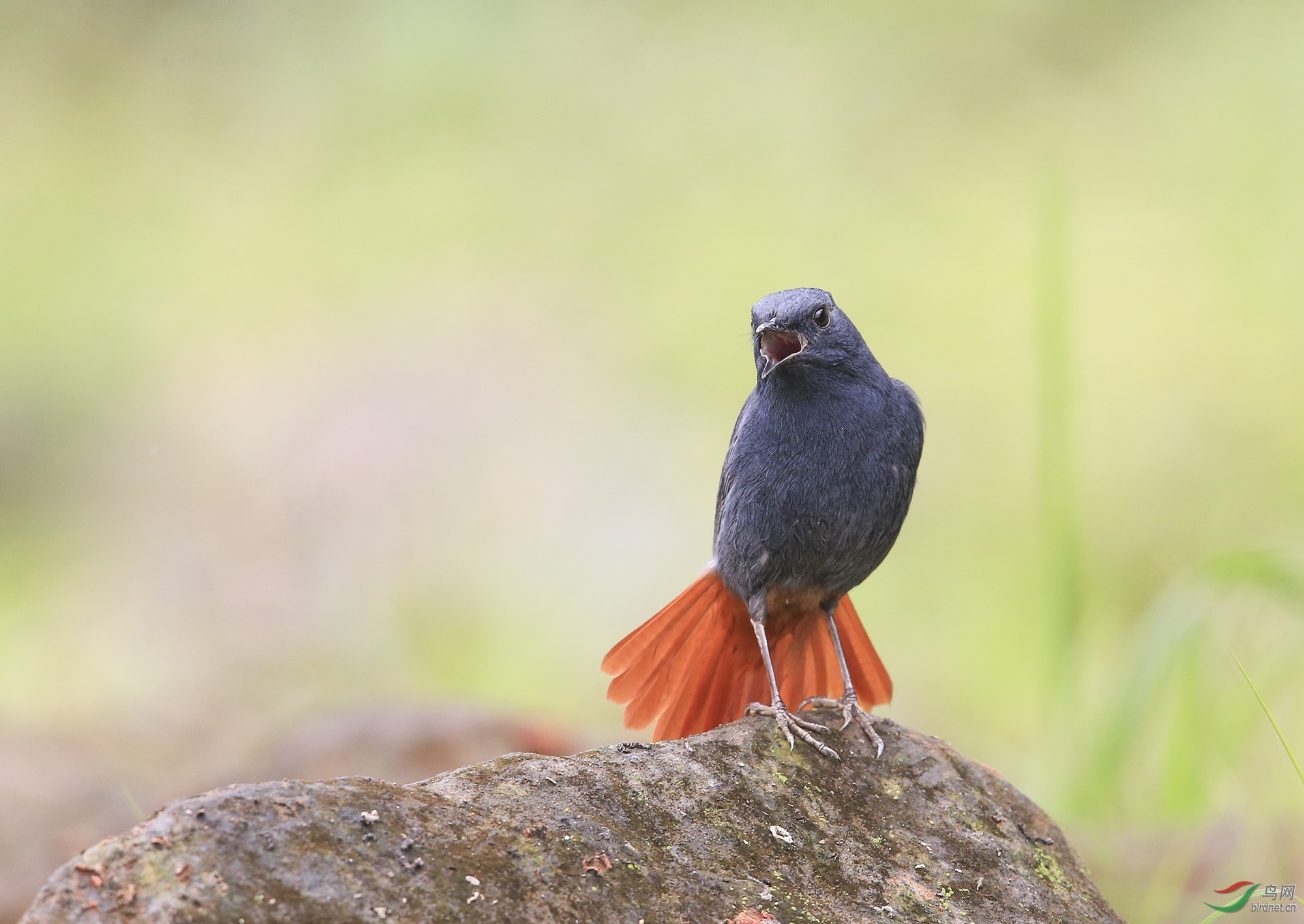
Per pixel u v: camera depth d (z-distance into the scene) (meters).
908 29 22.70
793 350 6.21
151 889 3.52
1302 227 18.47
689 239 20.09
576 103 22.47
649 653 6.54
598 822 4.30
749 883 4.35
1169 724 9.03
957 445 16.61
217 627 14.09
